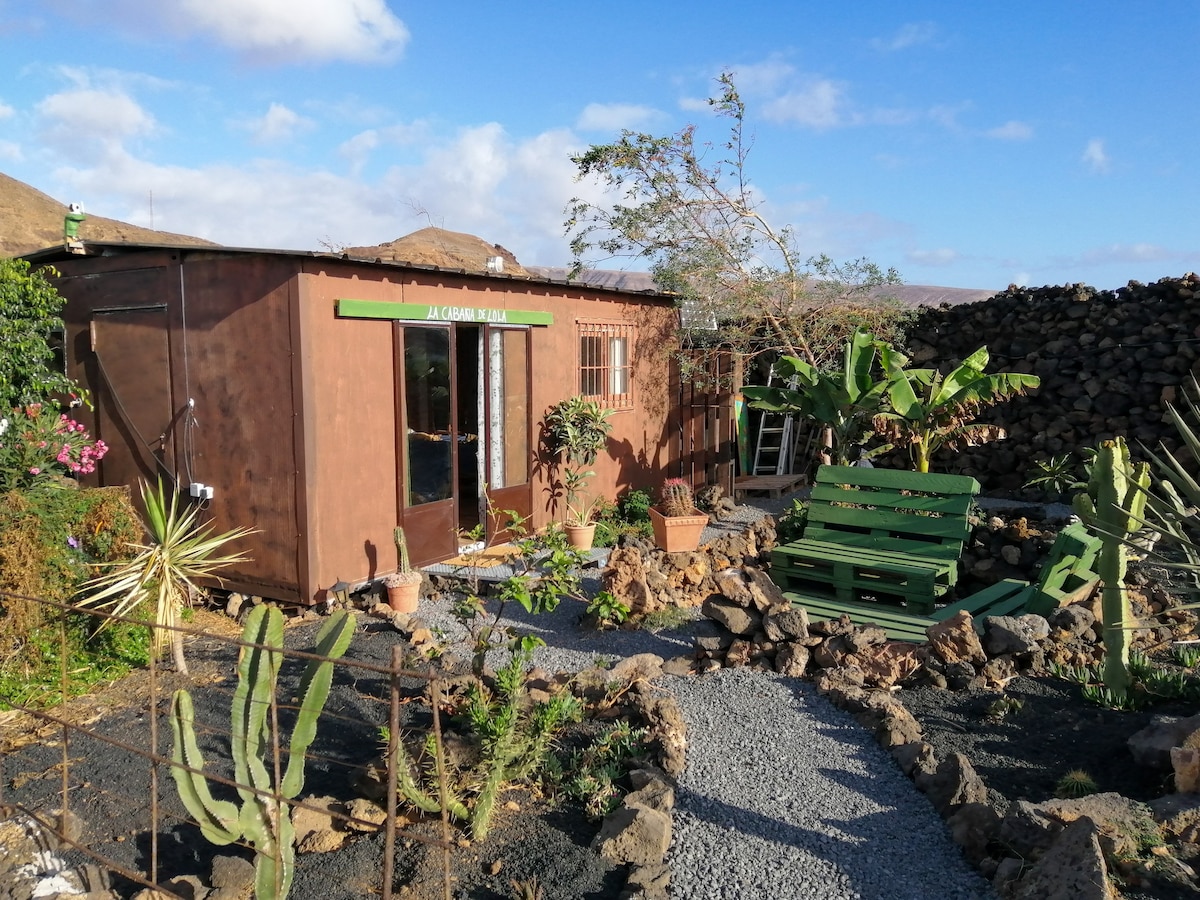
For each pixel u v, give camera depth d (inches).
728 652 247.3
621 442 462.0
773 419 600.7
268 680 141.4
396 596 296.7
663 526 359.3
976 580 346.3
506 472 380.5
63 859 157.2
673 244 510.6
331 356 297.3
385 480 320.8
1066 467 486.6
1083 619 254.4
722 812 167.3
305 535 292.8
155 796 141.6
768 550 352.5
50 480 270.5
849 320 524.7
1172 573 289.4
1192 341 460.1
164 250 312.8
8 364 284.5
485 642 210.4
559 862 148.5
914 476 333.1
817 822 164.9
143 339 323.0
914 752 185.5
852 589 310.0
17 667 238.7
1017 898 134.7
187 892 143.0
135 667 251.3
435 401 344.5
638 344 475.8
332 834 157.8
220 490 310.2
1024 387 506.0
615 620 280.4
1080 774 173.9
